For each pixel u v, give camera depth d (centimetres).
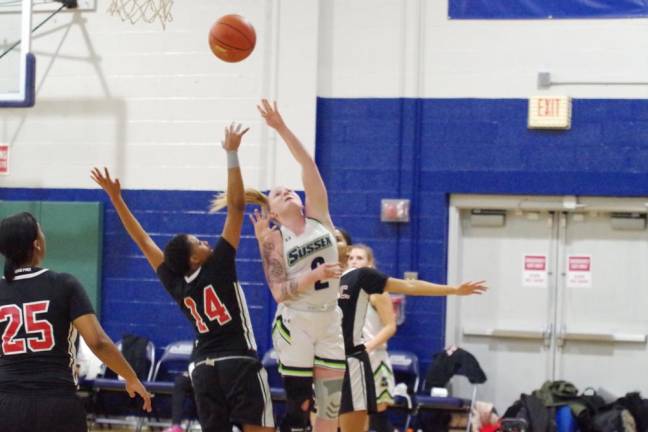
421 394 1623
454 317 1664
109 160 1764
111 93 1764
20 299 781
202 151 1733
